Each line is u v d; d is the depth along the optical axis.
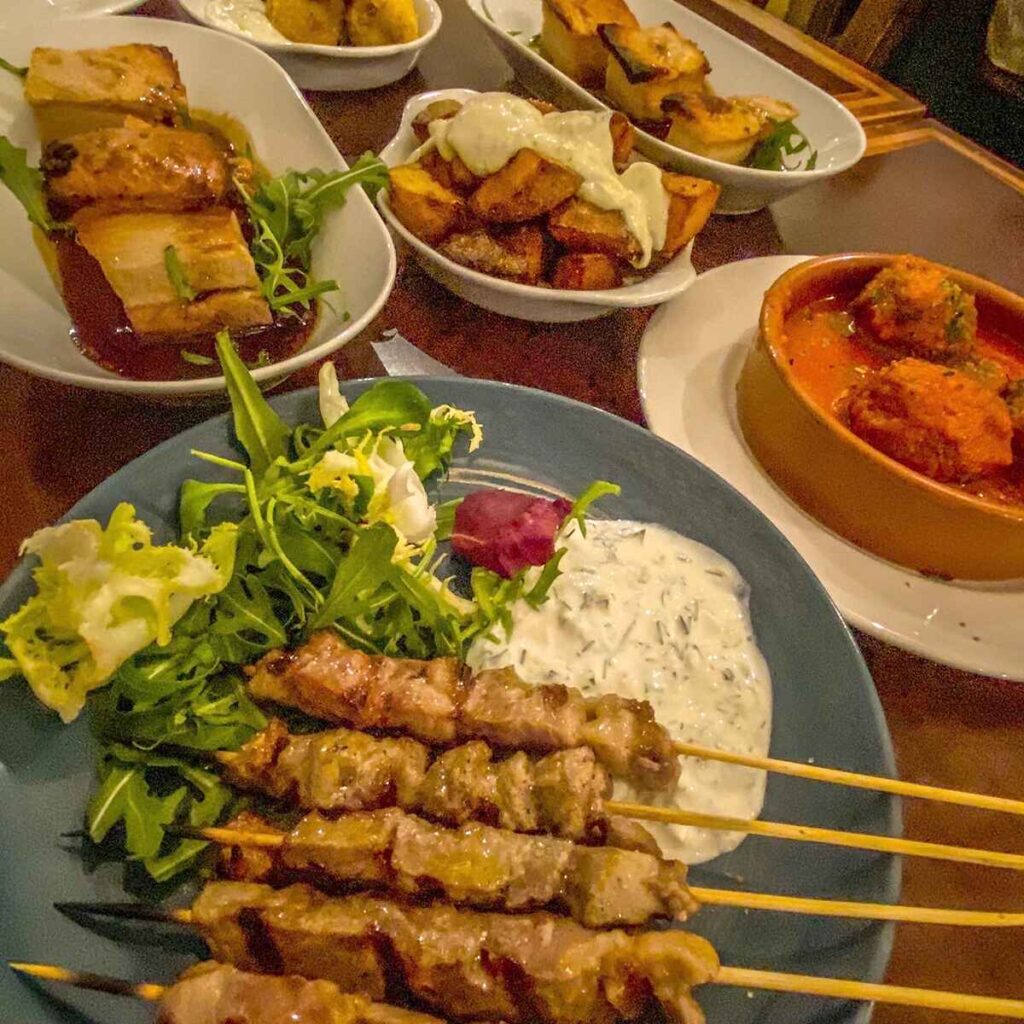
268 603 0.30
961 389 0.38
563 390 0.41
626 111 0.50
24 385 0.34
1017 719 0.34
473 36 0.58
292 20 0.49
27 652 0.25
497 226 0.40
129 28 0.41
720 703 0.31
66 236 0.35
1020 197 0.62
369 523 0.31
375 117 0.50
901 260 0.44
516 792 0.28
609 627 0.32
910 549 0.36
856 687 0.31
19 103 0.37
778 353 0.38
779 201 0.54
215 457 0.31
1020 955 0.28
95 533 0.27
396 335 0.40
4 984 0.22
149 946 0.25
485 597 0.32
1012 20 0.77
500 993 0.24
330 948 0.24
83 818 0.25
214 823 0.27
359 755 0.28
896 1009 0.26
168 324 0.33
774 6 0.79
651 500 0.36
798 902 0.25
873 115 0.63
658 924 0.27
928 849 0.26
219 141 0.42
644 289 0.40
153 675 0.27
